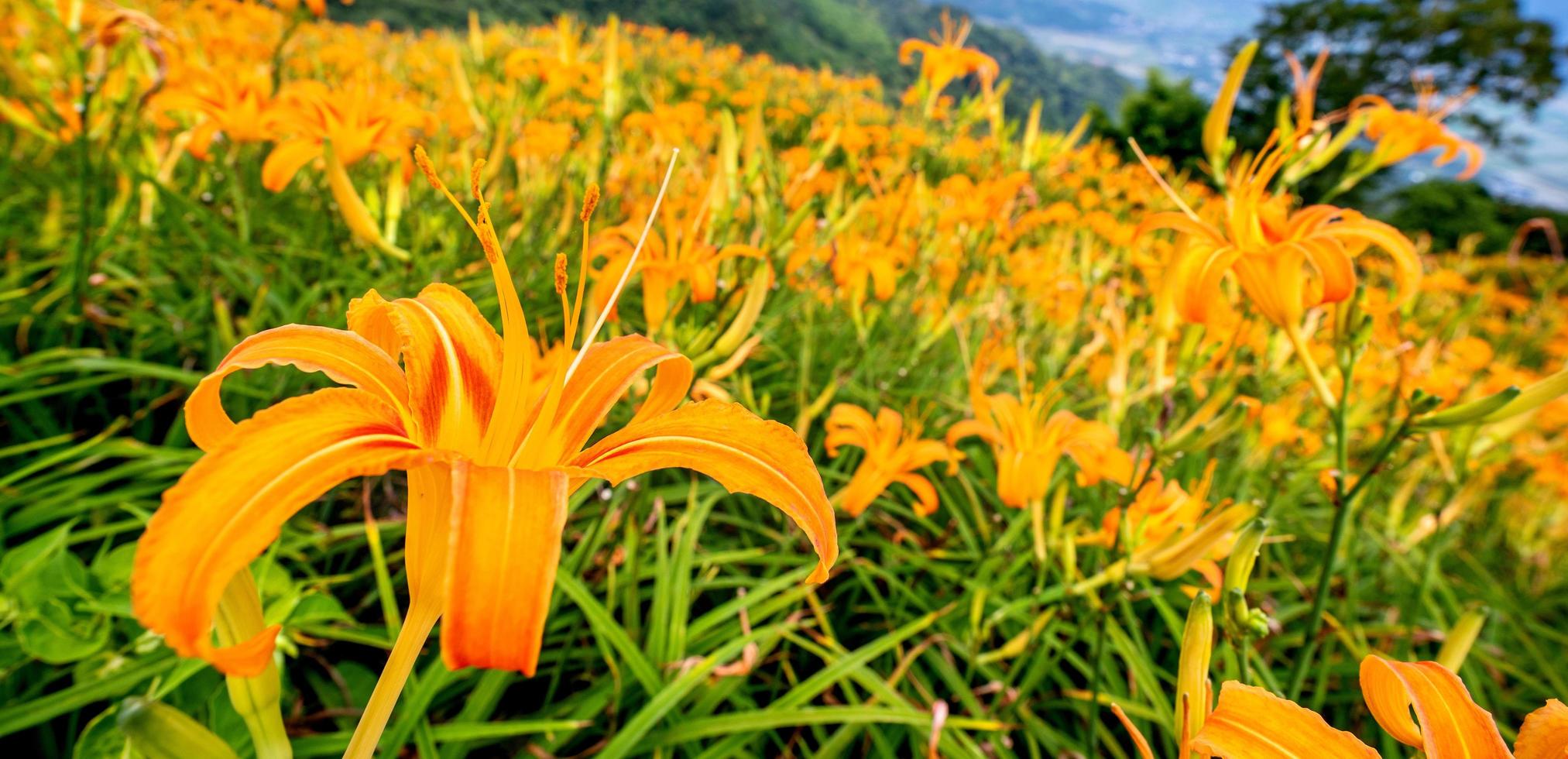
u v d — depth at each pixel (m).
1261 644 0.69
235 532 0.16
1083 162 1.83
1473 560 0.93
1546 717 0.19
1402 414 0.78
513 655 0.16
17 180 0.80
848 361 0.88
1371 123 0.61
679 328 0.51
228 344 0.59
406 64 1.63
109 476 0.51
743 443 0.24
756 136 0.58
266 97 0.63
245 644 0.16
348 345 0.23
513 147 0.87
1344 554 0.81
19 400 0.52
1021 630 0.64
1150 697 0.55
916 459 0.56
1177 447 0.44
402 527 0.56
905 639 0.62
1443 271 1.34
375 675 0.51
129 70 0.67
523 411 0.24
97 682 0.37
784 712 0.47
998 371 0.81
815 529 0.23
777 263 0.71
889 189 0.98
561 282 0.23
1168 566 0.42
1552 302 1.62
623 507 0.56
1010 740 0.57
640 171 0.88
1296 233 0.45
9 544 0.51
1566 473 0.97
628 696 0.50
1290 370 0.81
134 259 0.73
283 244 0.88
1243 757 0.19
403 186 0.61
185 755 0.20
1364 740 0.65
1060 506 0.52
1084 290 0.97
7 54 0.59
